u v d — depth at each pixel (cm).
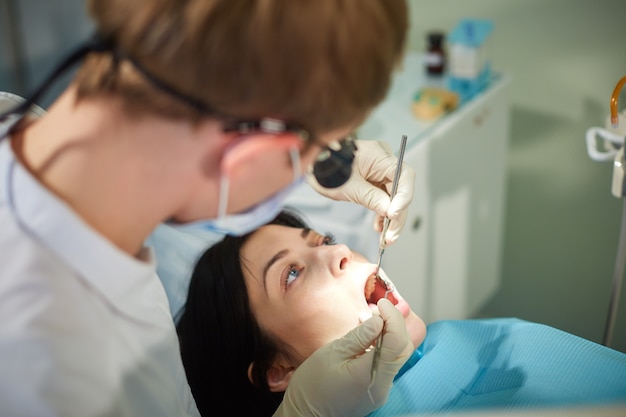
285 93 55
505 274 190
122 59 56
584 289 175
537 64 165
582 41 155
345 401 94
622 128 101
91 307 65
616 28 149
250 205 66
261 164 60
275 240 122
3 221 60
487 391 107
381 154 102
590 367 103
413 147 142
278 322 117
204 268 124
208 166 60
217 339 121
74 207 61
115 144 59
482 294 187
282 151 61
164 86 55
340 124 61
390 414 104
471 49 158
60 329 60
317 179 97
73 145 60
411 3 181
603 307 168
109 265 64
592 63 156
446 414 99
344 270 117
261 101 56
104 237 63
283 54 53
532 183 177
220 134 59
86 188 61
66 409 60
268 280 119
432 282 162
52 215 60
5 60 211
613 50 151
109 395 65
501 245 188
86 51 57
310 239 122
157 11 53
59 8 201
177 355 85
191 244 127
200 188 62
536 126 171
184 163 60
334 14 53
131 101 57
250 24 52
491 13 167
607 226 167
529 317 183
